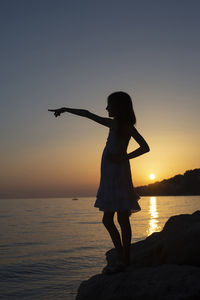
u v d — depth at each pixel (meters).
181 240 3.75
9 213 89.12
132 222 46.12
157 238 5.29
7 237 31.62
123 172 3.67
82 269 15.44
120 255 3.77
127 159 3.58
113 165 3.66
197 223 4.12
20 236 32.53
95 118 3.89
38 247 24.06
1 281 13.23
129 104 3.69
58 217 68.19
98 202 3.71
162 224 41.91
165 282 2.98
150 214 67.62
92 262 17.28
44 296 10.85
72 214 81.12
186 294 2.75
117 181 3.64
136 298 2.96
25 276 14.14
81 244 25.14
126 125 3.62
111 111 3.71
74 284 12.45
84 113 3.91
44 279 13.48
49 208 126.94
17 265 16.81
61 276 13.96
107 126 3.89
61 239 29.19
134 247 5.41
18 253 21.12
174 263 3.66
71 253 20.62
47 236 32.12
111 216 3.74
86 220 57.19
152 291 2.90
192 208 90.75
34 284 12.63
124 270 3.66
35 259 18.62
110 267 3.69
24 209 118.50
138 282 3.14
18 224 49.41
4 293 11.36
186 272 3.11
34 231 37.94
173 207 100.62
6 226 45.88
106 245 24.27
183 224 4.71
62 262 17.47
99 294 3.34
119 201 3.59
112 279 3.42
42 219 61.66
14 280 13.41
